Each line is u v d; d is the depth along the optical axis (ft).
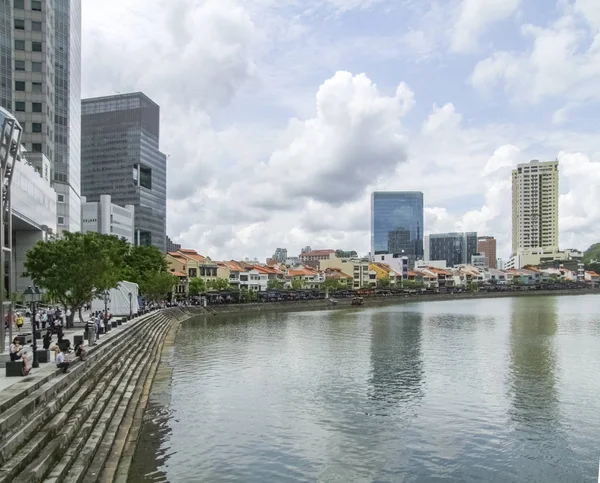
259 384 153.79
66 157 413.18
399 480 86.79
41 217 276.82
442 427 113.09
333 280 648.79
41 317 191.62
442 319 380.58
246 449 98.89
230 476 86.48
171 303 419.33
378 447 101.19
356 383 155.22
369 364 187.32
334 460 94.58
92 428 86.79
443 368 178.91
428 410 125.80
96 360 126.21
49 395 83.97
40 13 367.25
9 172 122.11
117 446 89.51
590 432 109.91
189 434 106.83
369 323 350.84
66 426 78.43
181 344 242.99
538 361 191.93
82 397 96.43
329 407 128.47
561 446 102.01
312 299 558.97
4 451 60.13
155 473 86.43
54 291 193.16
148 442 101.45
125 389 125.80
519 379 159.84
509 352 214.48
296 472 88.84
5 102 356.38
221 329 312.09
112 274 210.59
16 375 89.92
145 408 124.98
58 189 406.21
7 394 74.90
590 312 442.09
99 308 274.16
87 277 190.39
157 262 400.67
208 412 123.24
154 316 296.10
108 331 181.27
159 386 150.41
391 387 149.69
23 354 93.56
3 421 64.23
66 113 415.44
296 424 114.62
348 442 103.76
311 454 97.09
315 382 156.56
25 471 60.18
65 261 188.75
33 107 364.79
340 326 330.34
